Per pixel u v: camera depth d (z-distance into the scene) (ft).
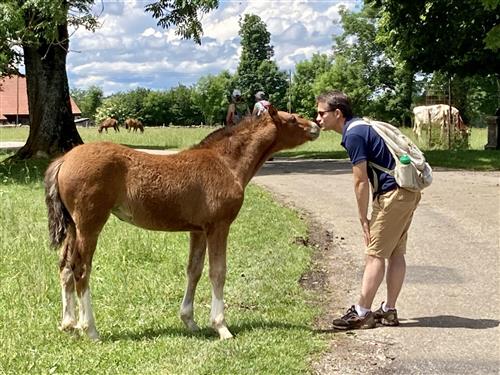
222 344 17.85
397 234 19.57
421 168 19.33
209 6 69.72
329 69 255.50
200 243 19.57
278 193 48.60
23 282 22.98
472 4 76.69
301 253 28.84
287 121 19.79
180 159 18.70
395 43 87.51
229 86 296.92
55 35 59.31
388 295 20.44
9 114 263.90
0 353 16.85
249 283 24.31
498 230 33.99
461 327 20.01
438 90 167.32
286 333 19.01
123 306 21.52
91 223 17.80
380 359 17.51
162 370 16.01
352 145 19.13
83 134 151.74
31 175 58.29
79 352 17.19
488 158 71.67
